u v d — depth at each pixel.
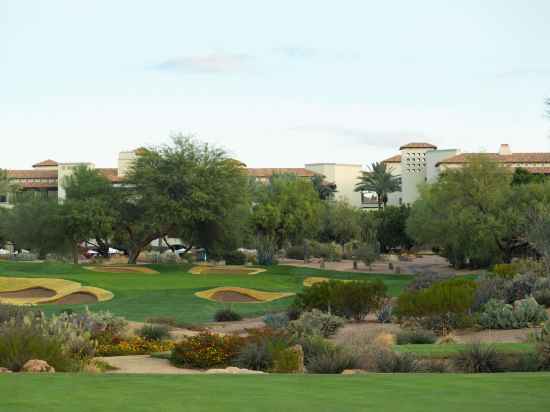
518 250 62.62
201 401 8.52
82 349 17.95
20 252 98.62
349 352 16.47
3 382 9.86
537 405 8.48
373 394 9.21
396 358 15.85
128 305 42.16
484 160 63.69
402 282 58.50
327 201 117.81
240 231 74.25
